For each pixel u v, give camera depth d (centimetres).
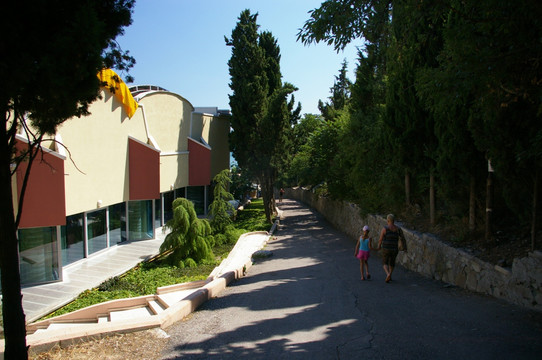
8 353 463
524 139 695
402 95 1148
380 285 931
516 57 503
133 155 1898
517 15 493
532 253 649
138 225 2078
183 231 1568
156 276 1360
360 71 2062
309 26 737
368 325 616
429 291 845
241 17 2712
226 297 888
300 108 3441
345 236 2236
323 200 3494
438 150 993
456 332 553
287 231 2567
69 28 427
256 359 508
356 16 723
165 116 2412
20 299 474
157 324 658
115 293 1178
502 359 450
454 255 905
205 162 2734
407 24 747
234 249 1748
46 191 1244
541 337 507
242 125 2686
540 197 723
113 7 521
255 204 4484
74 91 451
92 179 1606
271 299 842
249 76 2683
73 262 1550
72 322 959
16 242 472
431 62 1020
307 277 1092
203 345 572
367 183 1761
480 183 934
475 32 547
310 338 575
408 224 1305
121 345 587
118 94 1786
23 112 454
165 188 2352
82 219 1620
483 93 564
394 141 1223
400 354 488
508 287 696
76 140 1505
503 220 927
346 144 1883
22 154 512
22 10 400
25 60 389
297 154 3350
